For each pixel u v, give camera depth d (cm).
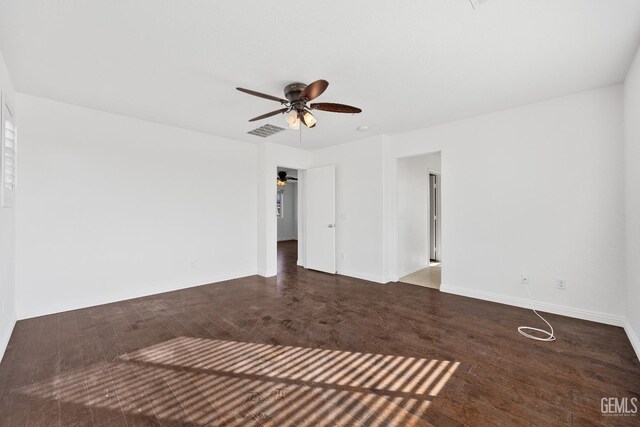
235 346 236
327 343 241
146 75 248
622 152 264
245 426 150
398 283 435
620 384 181
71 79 255
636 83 217
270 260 485
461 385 183
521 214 322
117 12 169
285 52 213
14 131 261
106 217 341
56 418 155
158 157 382
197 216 422
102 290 338
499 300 338
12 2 159
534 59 223
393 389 180
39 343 239
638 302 218
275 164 492
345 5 165
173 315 304
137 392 177
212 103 310
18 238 285
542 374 193
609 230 272
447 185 379
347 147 484
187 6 165
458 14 172
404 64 230
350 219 481
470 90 279
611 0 160
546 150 305
